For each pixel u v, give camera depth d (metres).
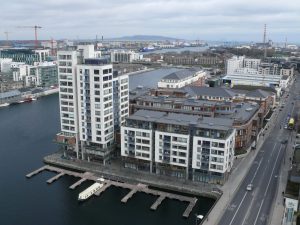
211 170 171.62
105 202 162.88
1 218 148.38
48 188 176.75
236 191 165.88
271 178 180.38
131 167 193.88
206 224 137.38
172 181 177.00
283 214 144.38
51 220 147.38
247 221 139.62
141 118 186.38
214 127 169.00
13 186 178.62
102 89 186.88
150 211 155.00
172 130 178.25
